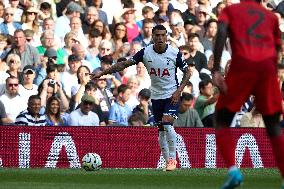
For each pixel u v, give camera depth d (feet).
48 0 153.89
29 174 92.07
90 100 116.57
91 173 95.55
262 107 65.16
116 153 112.98
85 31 149.28
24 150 109.50
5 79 125.49
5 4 148.05
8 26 141.18
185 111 121.29
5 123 117.91
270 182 83.87
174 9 158.20
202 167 115.85
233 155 64.90
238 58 64.23
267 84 64.59
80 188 73.92
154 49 101.76
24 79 122.83
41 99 120.06
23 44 133.18
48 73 124.77
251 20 65.10
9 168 104.94
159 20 153.17
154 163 114.32
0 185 76.18
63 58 138.41
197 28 157.58
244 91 64.54
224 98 64.90
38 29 144.36
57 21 148.05
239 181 60.59
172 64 101.76
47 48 137.08
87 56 140.05
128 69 138.00
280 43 67.26
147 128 114.11
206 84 125.70
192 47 146.41
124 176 90.84
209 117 124.98
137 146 113.80
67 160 110.93
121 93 124.06
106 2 158.92
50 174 92.63
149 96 124.57
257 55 64.18
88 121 117.29
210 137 116.88
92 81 126.72
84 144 111.65
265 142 119.85
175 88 102.63
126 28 150.20
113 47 147.43
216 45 64.44
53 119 115.65
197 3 166.61
